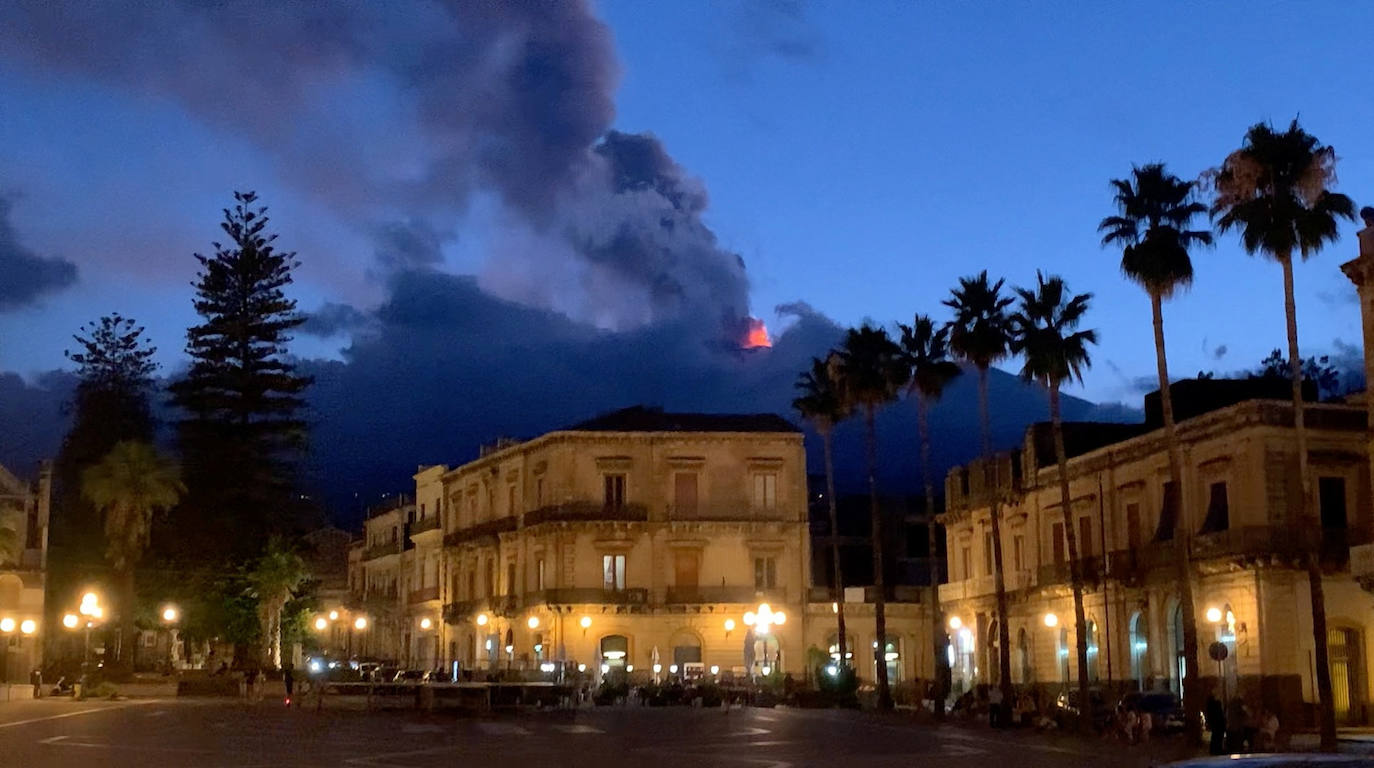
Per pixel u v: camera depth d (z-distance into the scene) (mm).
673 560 82188
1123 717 41312
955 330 56719
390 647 111250
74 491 87062
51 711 53156
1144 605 55719
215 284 82938
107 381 89875
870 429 65000
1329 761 7738
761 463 83250
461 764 29938
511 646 86625
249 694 68438
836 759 32094
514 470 88562
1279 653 47562
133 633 81688
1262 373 84438
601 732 42906
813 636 82188
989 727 48656
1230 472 50344
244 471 81500
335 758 31531
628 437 83062
